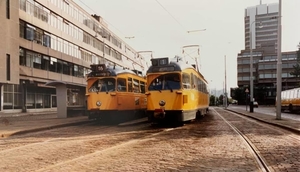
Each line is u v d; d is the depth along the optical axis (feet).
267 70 317.01
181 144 32.30
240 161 23.58
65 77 159.84
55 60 149.79
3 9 104.78
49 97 146.92
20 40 119.24
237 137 37.78
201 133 42.37
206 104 86.02
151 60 54.90
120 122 64.44
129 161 23.82
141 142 33.91
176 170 20.86
